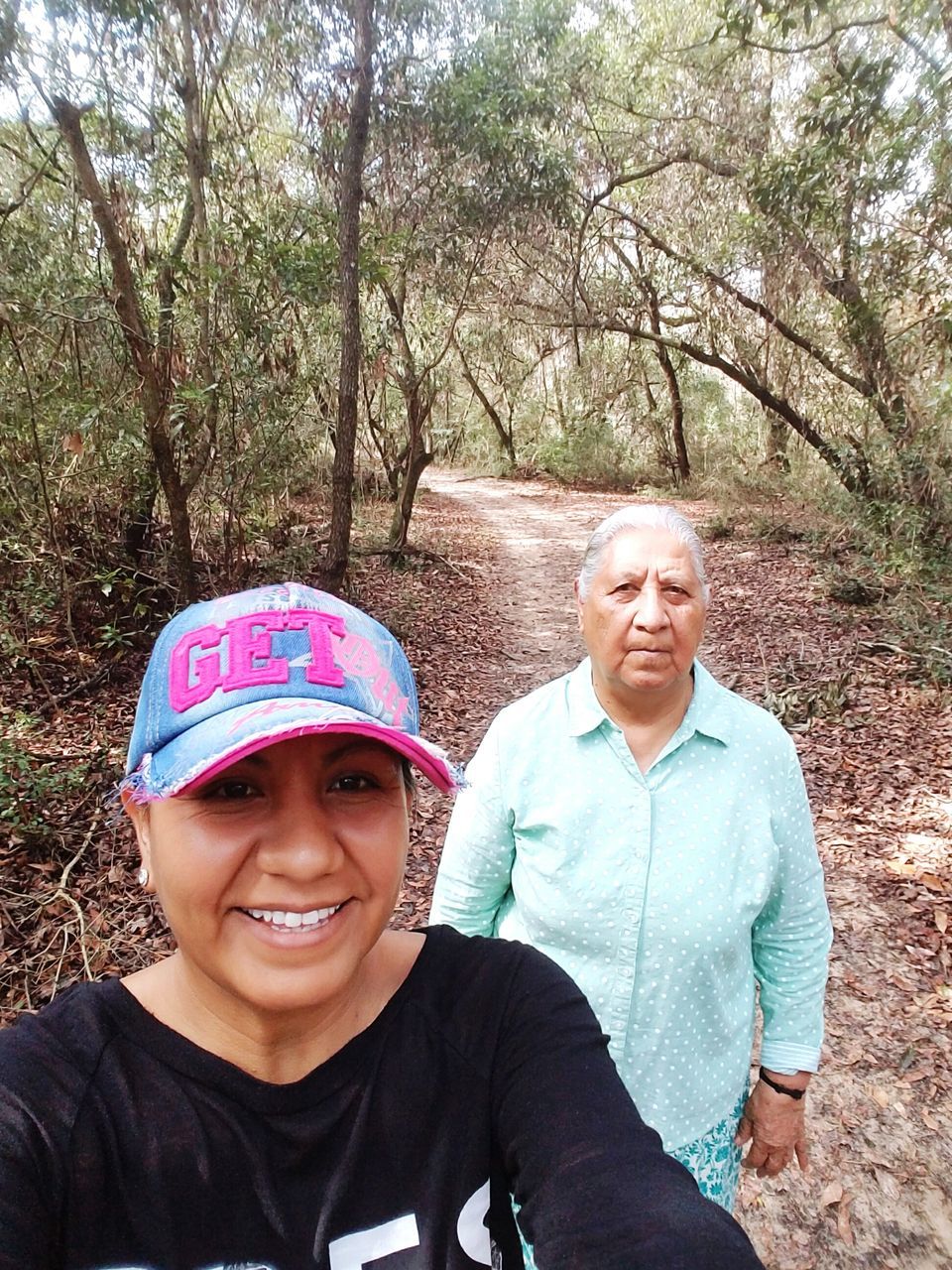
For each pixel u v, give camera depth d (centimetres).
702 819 140
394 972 92
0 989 311
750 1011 147
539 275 1316
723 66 1002
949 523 909
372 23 656
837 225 882
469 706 673
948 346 866
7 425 558
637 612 138
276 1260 77
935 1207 248
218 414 670
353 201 680
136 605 636
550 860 144
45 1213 73
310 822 76
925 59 745
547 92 950
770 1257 234
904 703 626
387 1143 82
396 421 1515
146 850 84
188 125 607
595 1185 77
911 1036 313
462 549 1309
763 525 1259
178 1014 82
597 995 140
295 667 79
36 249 583
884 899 400
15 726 498
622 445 2269
